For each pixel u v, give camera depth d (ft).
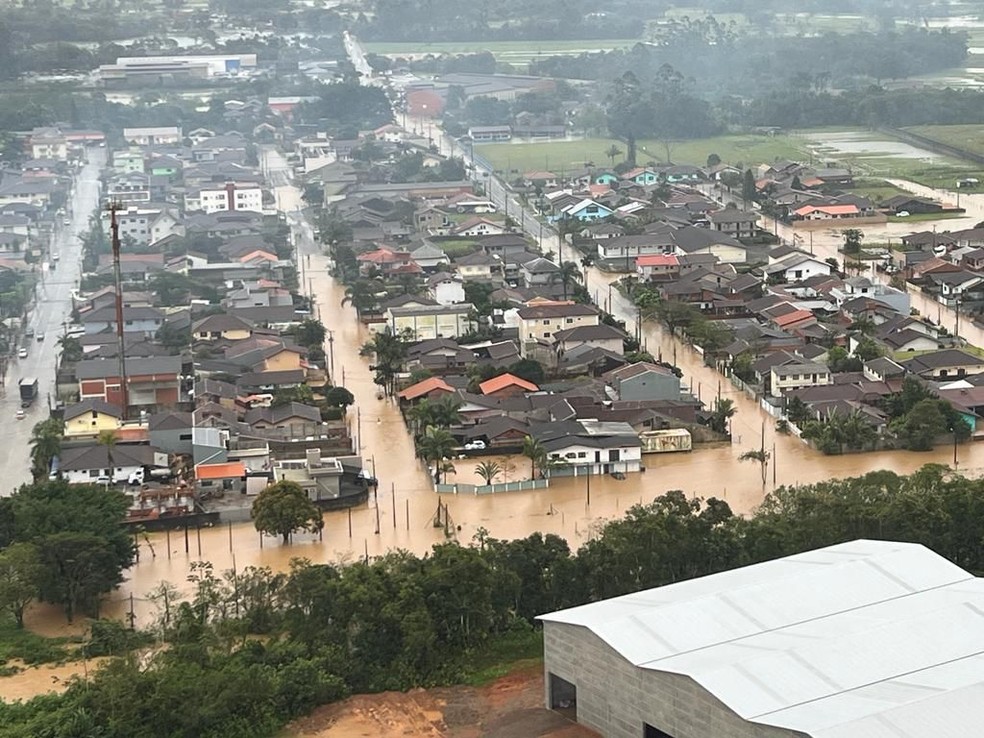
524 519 315.17
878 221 631.56
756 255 562.25
